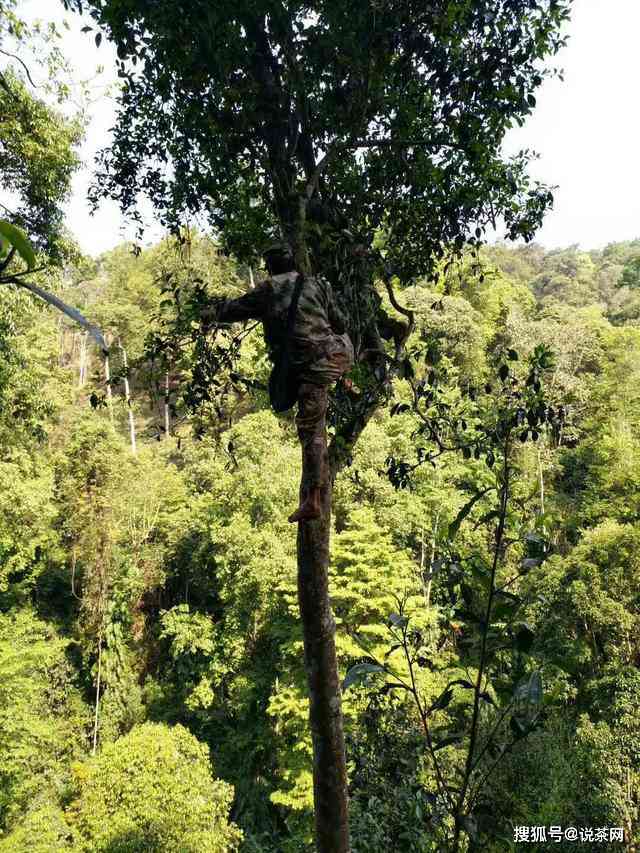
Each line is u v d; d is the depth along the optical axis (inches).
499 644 103.6
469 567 108.4
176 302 191.6
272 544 842.8
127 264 1697.8
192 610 1045.2
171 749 582.2
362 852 195.3
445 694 106.7
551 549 102.6
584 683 624.7
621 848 443.8
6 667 651.5
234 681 826.2
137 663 973.8
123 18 153.3
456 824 107.3
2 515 770.8
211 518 935.0
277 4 143.0
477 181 185.3
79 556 955.3
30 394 583.5
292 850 297.0
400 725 221.6
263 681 796.0
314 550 131.8
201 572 1027.3
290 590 745.0
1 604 932.0
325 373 124.0
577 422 1181.1
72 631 978.7
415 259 211.0
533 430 185.8
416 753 209.5
